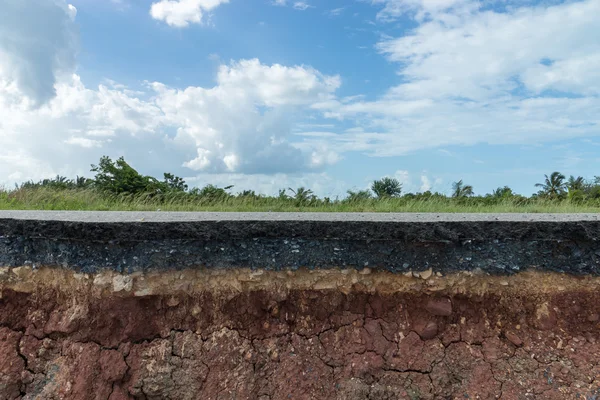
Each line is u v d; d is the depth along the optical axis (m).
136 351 2.78
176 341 2.81
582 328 2.88
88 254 2.83
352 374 2.77
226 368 2.75
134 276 2.79
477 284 2.94
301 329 2.89
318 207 7.80
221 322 2.86
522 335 2.88
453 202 8.54
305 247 2.91
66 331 2.79
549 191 13.09
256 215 3.88
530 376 2.73
